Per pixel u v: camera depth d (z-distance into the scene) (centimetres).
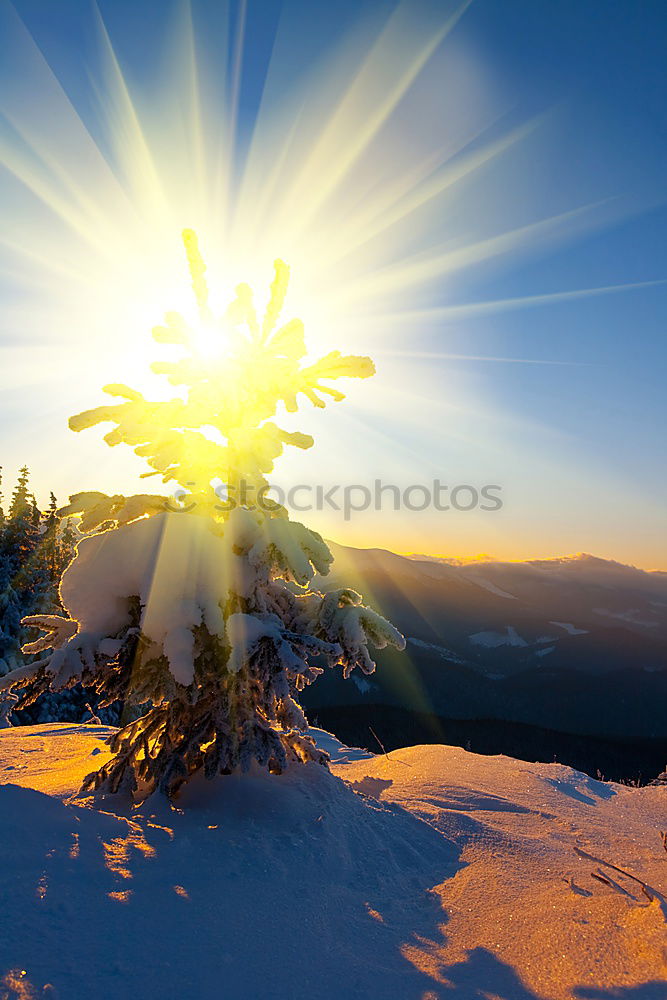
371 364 589
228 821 477
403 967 311
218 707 549
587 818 639
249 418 618
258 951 300
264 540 538
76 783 584
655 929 350
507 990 289
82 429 575
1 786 396
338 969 299
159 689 533
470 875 456
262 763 549
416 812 600
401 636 571
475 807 636
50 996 224
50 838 355
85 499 582
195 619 511
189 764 554
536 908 391
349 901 394
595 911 384
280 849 443
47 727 977
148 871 357
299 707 623
